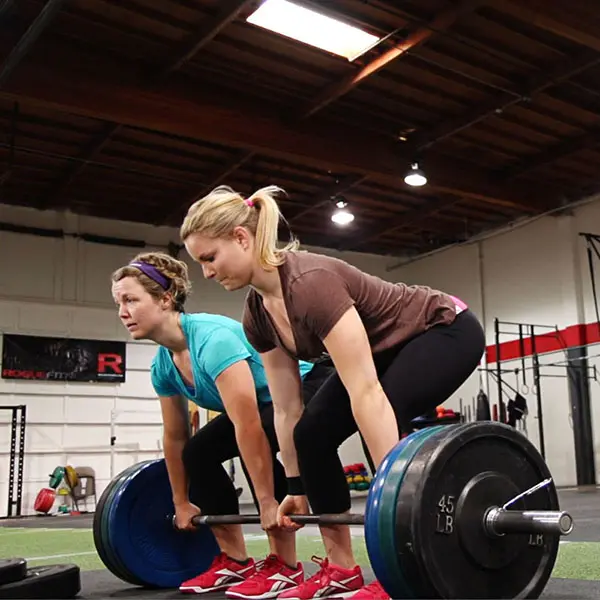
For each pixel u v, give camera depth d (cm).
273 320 173
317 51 625
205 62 644
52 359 937
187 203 952
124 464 963
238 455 228
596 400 945
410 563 130
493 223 1094
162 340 211
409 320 169
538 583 143
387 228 1068
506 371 950
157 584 230
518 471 146
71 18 574
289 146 724
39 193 923
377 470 140
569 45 631
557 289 1006
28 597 186
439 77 680
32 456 911
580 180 942
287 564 201
